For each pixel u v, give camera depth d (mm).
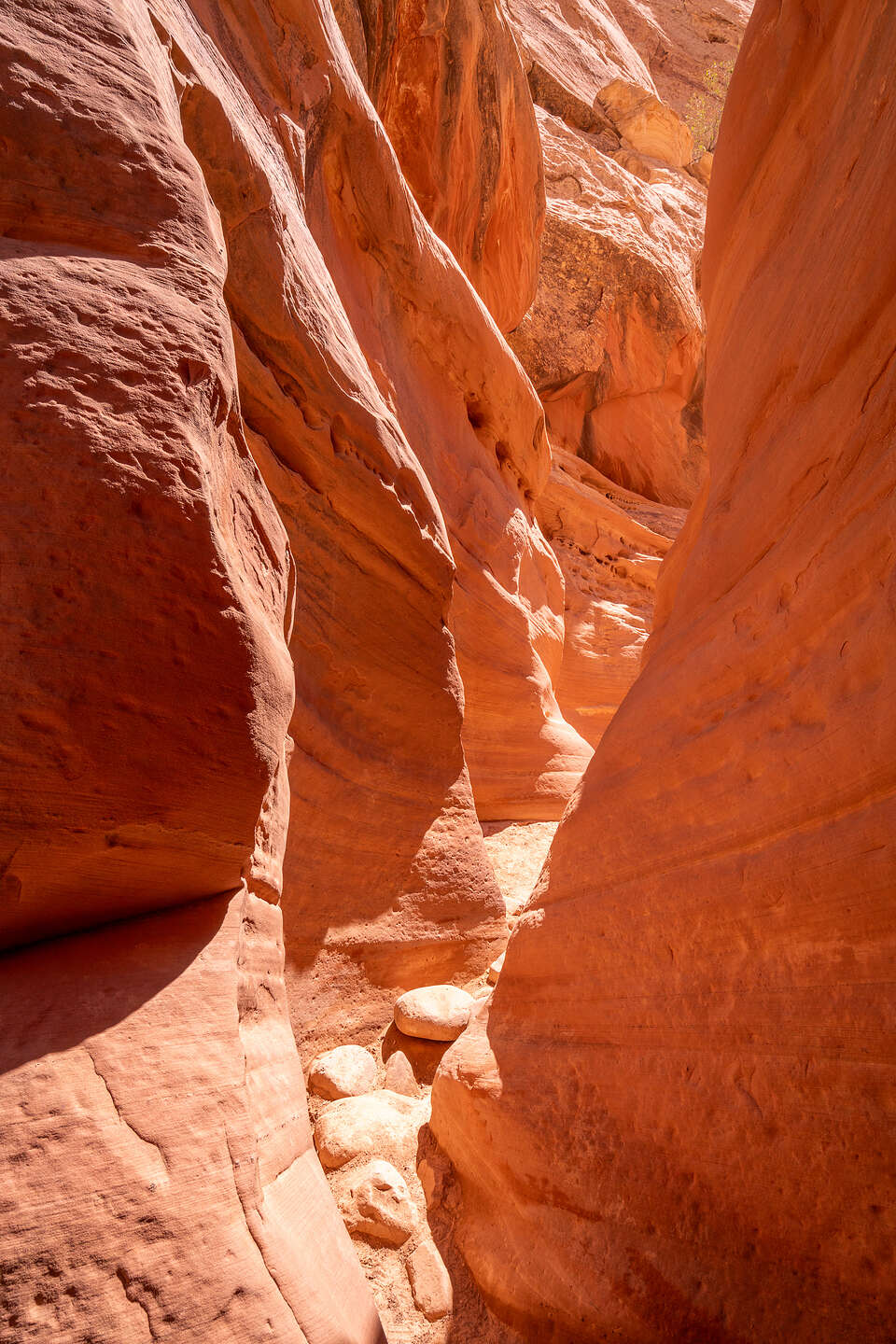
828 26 2477
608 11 23422
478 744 6125
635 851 2254
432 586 4109
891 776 1507
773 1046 1704
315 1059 3066
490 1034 2611
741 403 2697
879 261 1891
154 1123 1335
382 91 7996
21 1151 1185
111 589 1508
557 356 13555
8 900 1423
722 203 3143
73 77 1940
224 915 1762
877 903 1507
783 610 1963
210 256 2000
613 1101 2070
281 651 1943
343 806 3443
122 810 1487
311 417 3463
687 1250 1775
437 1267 2203
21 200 1774
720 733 2043
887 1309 1422
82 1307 1115
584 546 11820
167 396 1687
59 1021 1378
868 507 1696
